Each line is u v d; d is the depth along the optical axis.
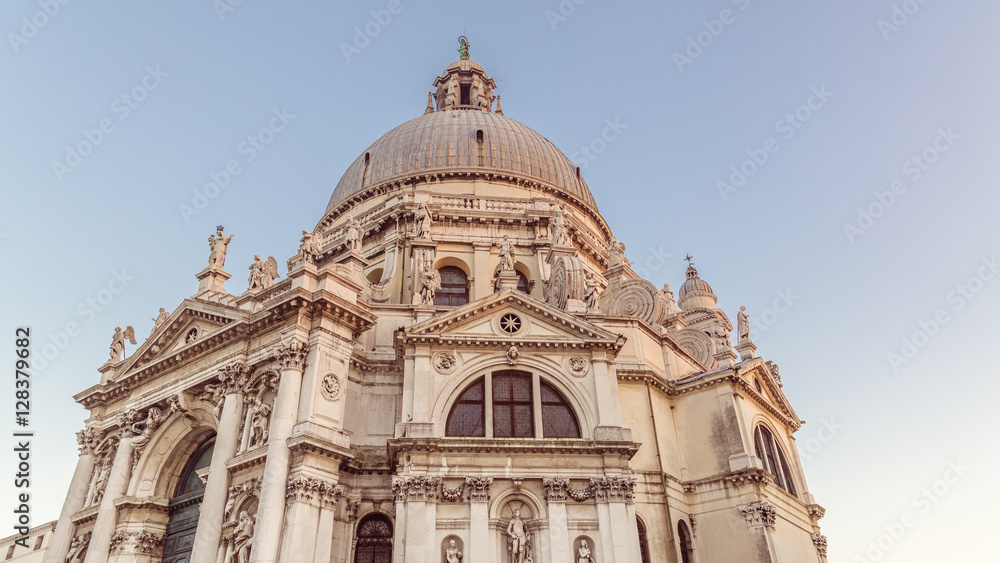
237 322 32.66
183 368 35.88
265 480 27.38
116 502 34.56
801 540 36.69
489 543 26.58
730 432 34.12
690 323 56.75
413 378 29.50
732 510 32.72
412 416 28.58
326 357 30.55
